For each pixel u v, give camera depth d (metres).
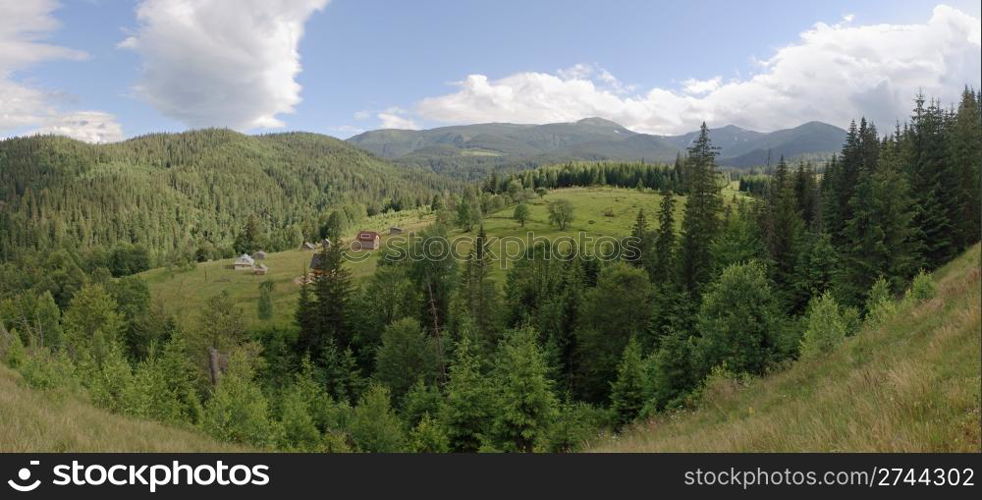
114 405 26.94
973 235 54.81
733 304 35.28
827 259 59.59
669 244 76.88
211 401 36.22
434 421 35.72
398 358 64.88
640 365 39.00
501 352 57.03
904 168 62.16
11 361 41.84
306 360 67.25
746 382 19.69
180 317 100.56
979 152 59.50
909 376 9.32
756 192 181.38
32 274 137.00
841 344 19.52
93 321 84.38
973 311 11.90
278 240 198.25
